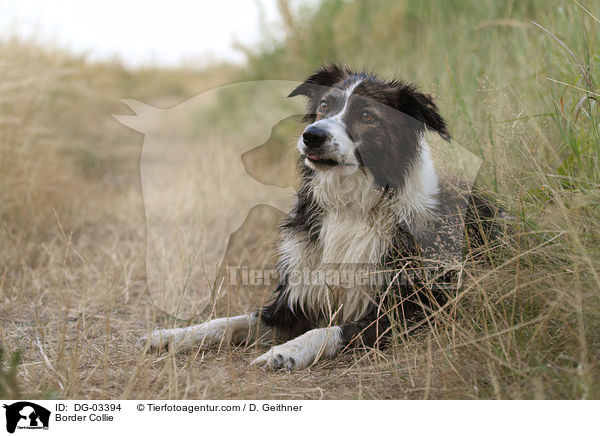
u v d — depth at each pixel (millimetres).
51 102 8383
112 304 4484
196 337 3598
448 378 2822
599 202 3309
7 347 3486
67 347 3551
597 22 4379
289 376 3152
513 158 4148
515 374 2711
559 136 4473
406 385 2914
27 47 7801
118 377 3090
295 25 9508
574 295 2830
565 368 2637
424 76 6336
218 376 3104
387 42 8312
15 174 6281
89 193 7562
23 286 4707
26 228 5926
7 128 6555
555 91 4633
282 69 9289
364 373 3131
